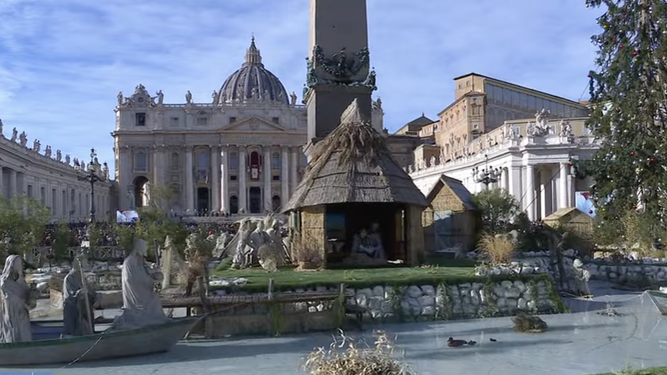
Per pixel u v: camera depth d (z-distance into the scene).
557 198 51.66
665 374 8.14
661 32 11.98
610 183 12.66
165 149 120.00
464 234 21.88
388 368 6.23
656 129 12.48
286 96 145.62
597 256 26.02
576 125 58.78
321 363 6.34
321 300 12.77
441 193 22.56
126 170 119.88
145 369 9.84
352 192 16.66
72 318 11.18
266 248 18.25
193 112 121.19
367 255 18.47
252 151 121.06
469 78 83.19
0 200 25.41
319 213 17.30
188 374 9.53
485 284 14.34
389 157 17.92
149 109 120.69
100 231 34.16
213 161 120.50
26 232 25.73
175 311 15.29
